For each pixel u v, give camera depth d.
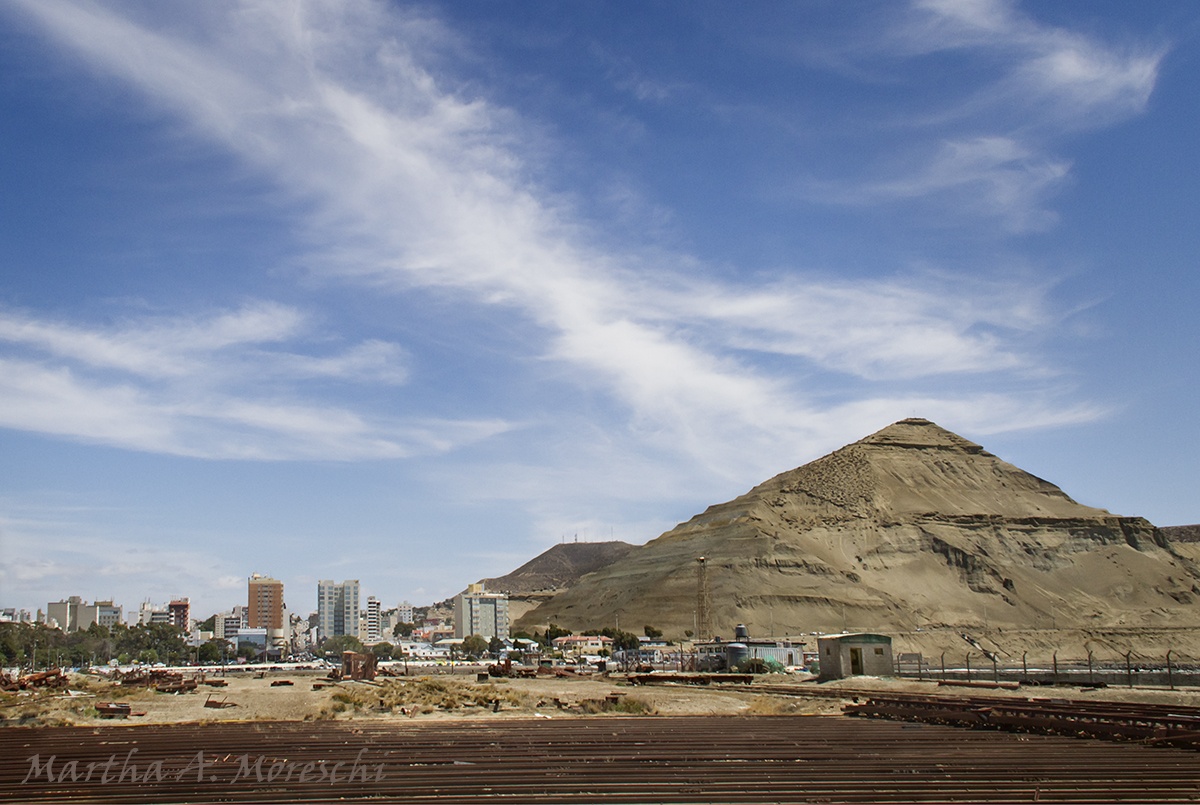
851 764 42.22
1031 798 34.47
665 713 69.12
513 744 49.66
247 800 34.72
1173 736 47.78
